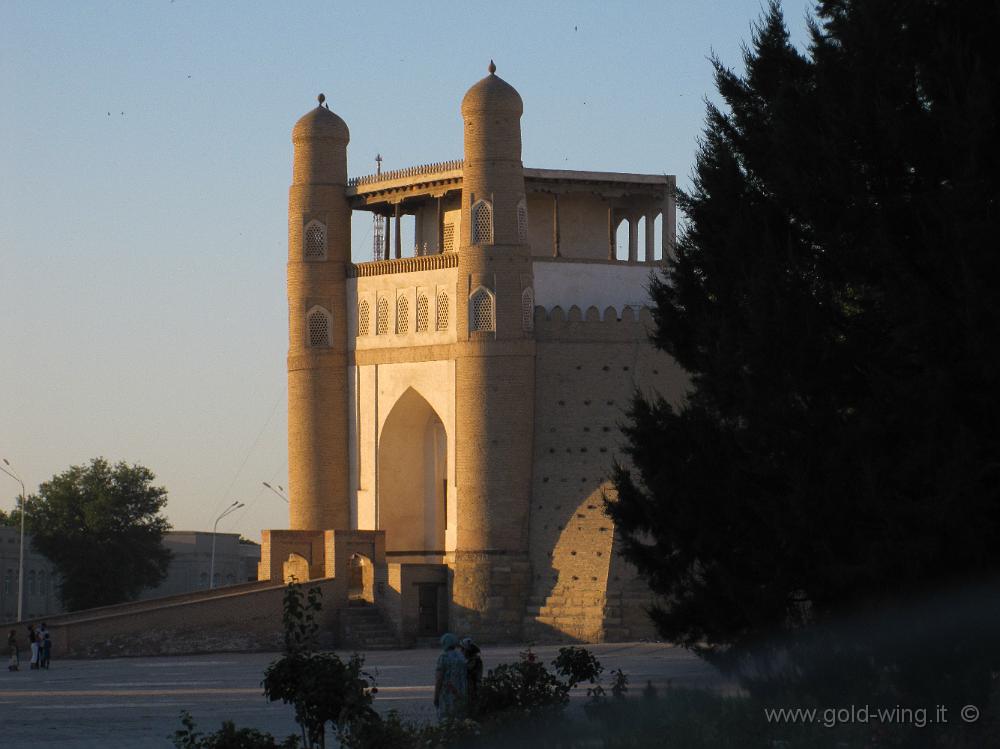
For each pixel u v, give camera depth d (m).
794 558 30.42
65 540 122.25
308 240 84.31
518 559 77.31
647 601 72.62
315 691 24.34
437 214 84.38
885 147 29.95
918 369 29.80
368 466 83.19
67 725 36.97
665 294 35.69
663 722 29.19
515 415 78.00
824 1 32.94
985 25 30.03
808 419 30.48
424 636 77.44
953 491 27.22
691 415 33.25
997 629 27.61
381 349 82.88
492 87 78.94
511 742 27.92
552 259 81.94
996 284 27.88
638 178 82.94
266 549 79.50
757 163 33.59
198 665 64.25
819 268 31.25
